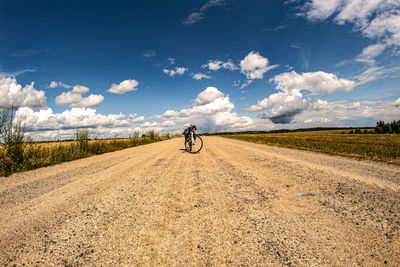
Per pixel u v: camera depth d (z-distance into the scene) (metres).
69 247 2.21
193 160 8.81
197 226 2.64
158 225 2.69
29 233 2.54
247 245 2.16
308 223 2.63
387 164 6.80
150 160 9.15
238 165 7.17
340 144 14.59
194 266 1.84
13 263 1.93
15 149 7.61
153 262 1.91
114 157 10.81
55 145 10.51
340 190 3.98
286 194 3.83
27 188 4.75
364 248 2.04
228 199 3.64
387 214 2.83
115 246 2.21
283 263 1.84
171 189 4.40
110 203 3.59
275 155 9.51
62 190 4.49
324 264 1.80
